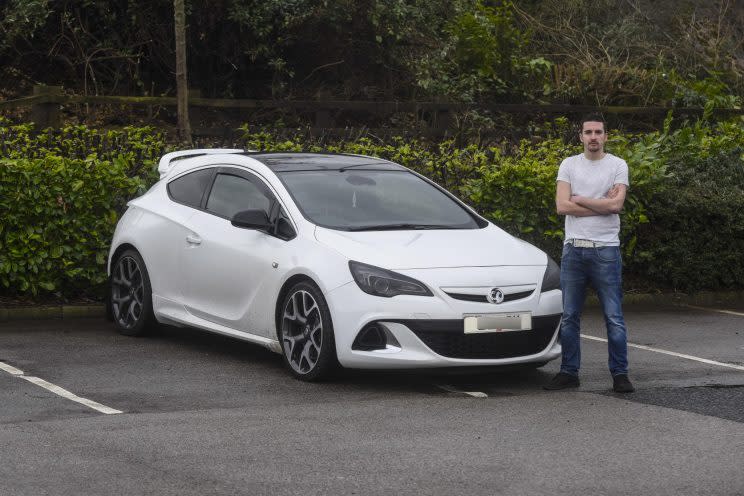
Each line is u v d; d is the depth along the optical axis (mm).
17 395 7555
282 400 7547
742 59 23203
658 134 15227
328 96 15812
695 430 6746
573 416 7125
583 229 8000
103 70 18453
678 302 12922
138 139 12102
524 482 5602
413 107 16297
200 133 14484
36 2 16953
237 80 18844
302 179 9000
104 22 18203
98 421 6832
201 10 17719
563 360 8109
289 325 8305
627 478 5688
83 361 8789
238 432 6582
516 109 17078
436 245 8281
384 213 8812
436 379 8383
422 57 18922
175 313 9430
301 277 8234
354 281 7836
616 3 23297
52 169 10820
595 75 20172
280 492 5398
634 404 7512
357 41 18562
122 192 11219
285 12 17625
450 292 7801
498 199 12312
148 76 18734
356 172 9312
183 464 5867
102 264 11062
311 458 6016
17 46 18094
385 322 7754
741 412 7289
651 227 13000
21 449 6117
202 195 9500
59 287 11188
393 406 7379
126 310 10008
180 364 8742
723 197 13125
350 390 7906
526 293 8055
